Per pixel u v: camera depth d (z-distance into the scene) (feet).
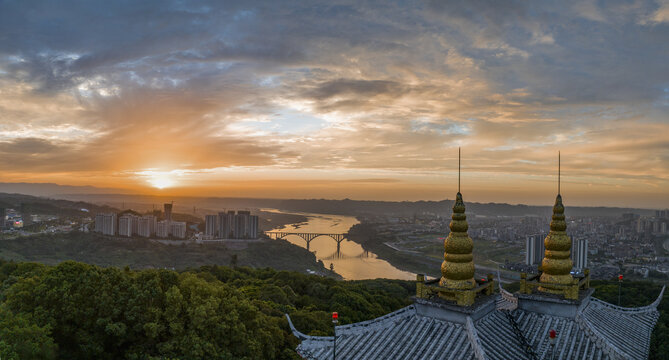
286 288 282.15
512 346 73.77
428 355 69.56
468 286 75.31
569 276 85.66
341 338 76.59
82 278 151.43
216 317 147.74
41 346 122.72
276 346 171.83
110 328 138.00
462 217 77.36
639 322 94.27
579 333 76.84
